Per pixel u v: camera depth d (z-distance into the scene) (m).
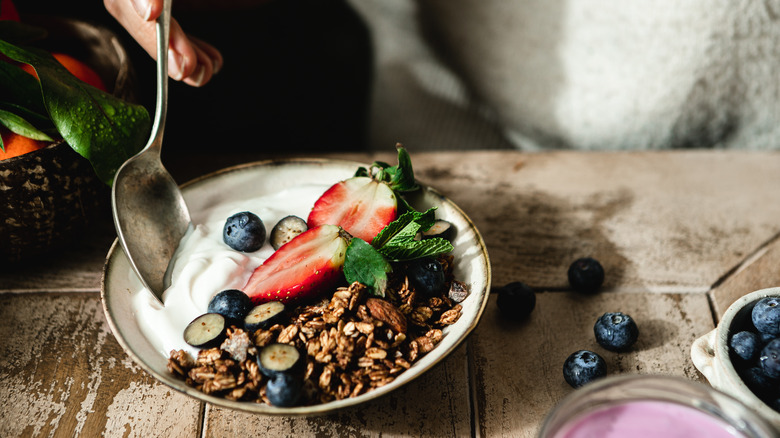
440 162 0.51
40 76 0.39
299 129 0.70
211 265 0.40
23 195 0.40
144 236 0.40
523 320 0.42
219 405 0.34
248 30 0.68
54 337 0.41
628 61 0.64
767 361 0.34
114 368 0.39
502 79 0.73
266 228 0.42
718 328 0.36
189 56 0.45
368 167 0.44
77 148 0.40
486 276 0.38
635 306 0.42
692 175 0.51
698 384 0.32
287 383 0.34
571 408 0.32
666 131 0.66
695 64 0.62
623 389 0.33
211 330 0.37
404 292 0.38
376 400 0.34
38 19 0.47
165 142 0.60
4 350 0.40
